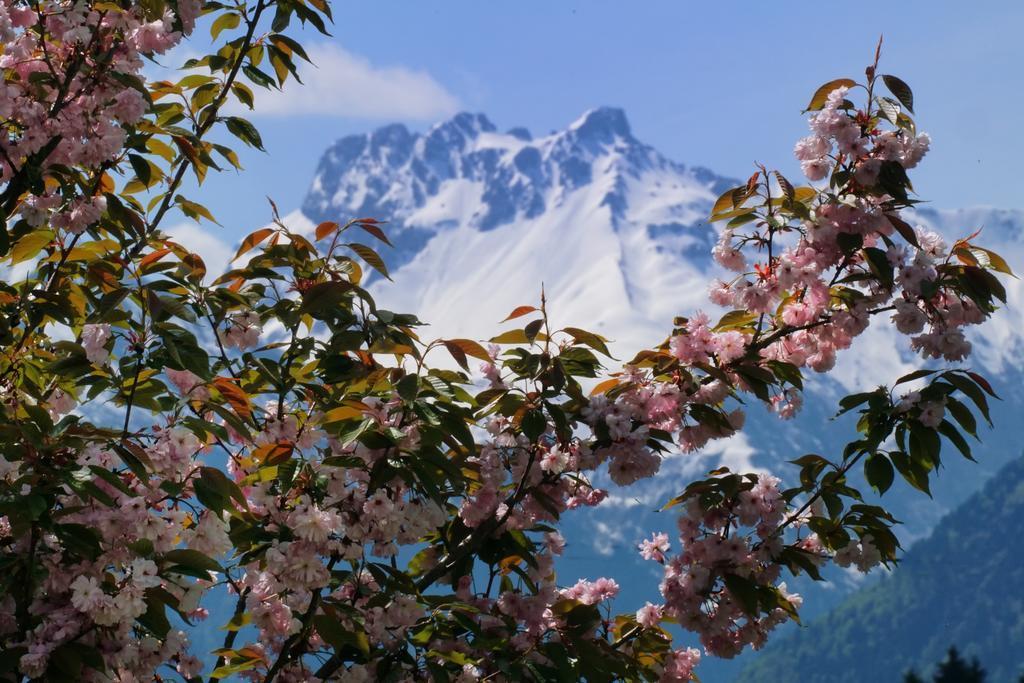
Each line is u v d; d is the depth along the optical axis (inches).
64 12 225.6
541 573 262.8
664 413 256.2
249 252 251.8
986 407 243.9
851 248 254.8
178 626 207.0
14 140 222.8
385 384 226.7
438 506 215.8
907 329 252.8
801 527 265.7
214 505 186.5
